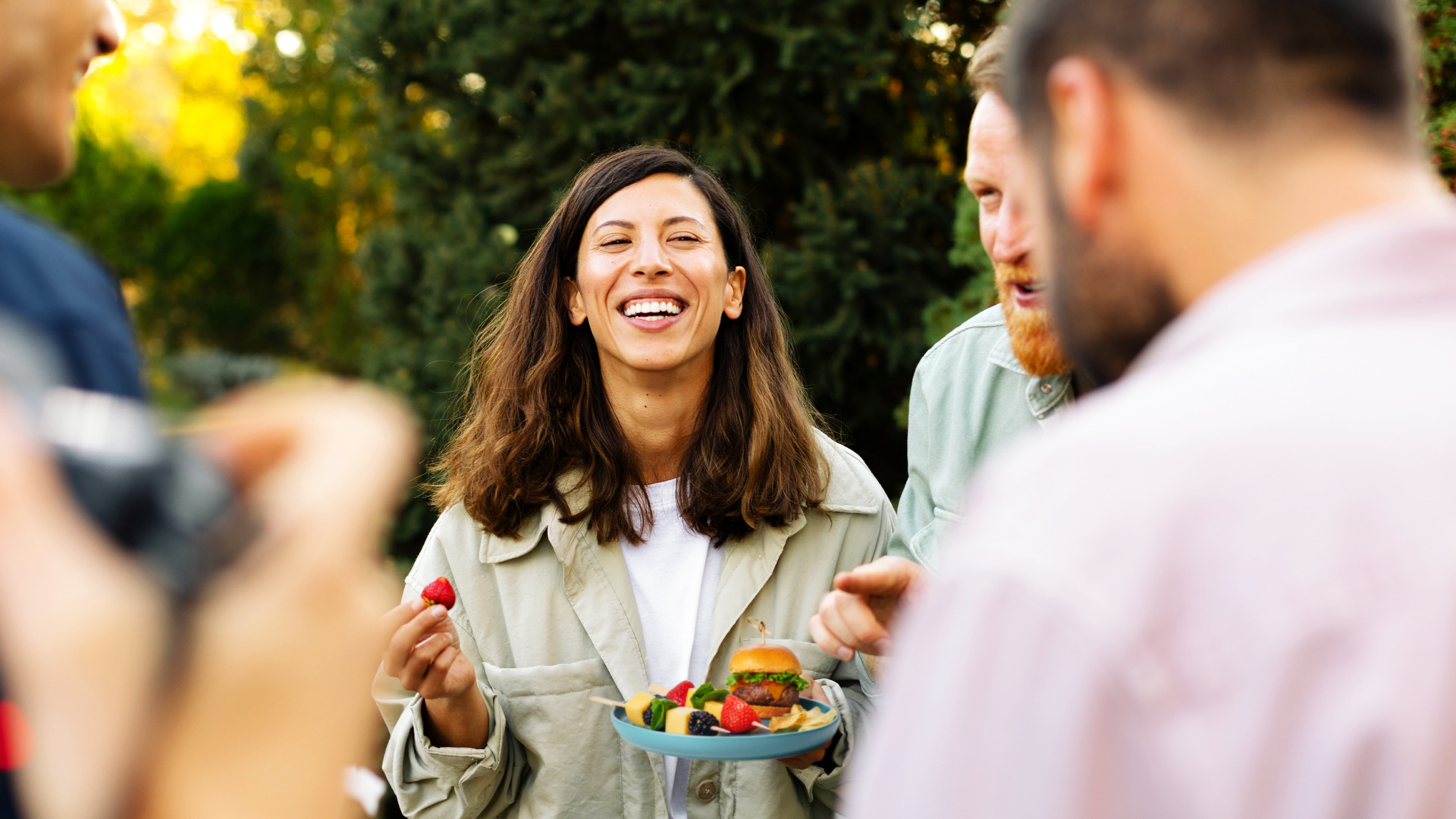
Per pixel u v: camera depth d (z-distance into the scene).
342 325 12.57
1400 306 0.56
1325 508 0.51
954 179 6.70
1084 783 0.50
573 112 6.74
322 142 13.09
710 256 2.11
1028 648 0.52
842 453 2.34
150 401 0.81
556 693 2.01
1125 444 0.55
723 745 1.69
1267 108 0.58
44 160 0.86
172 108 17.66
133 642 0.29
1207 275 0.61
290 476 0.35
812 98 6.79
